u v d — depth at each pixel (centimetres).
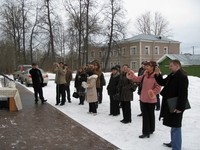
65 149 620
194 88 1612
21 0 4584
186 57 4122
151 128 727
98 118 941
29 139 699
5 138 709
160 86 694
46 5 4034
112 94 966
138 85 859
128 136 723
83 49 4075
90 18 3972
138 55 6097
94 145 647
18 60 4769
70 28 4084
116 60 6625
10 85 1284
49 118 948
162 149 620
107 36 4212
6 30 4666
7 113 1047
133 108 1108
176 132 584
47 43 4181
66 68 1295
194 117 912
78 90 1206
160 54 6338
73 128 807
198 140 678
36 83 1282
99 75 1181
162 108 595
